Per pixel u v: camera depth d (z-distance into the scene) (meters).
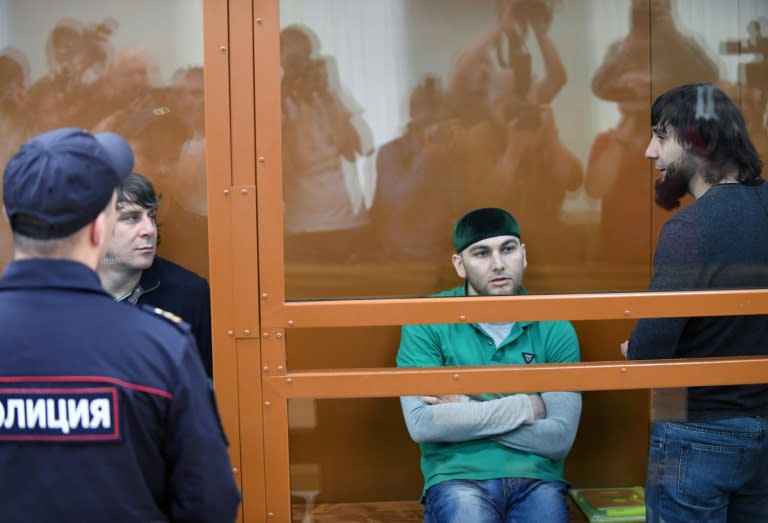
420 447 2.27
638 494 2.31
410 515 2.27
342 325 2.18
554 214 2.21
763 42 2.21
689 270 2.25
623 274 2.23
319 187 2.17
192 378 1.43
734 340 2.28
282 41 2.13
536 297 2.21
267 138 2.14
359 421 2.25
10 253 2.37
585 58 2.18
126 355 1.39
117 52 2.36
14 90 2.34
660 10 2.19
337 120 2.16
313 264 2.18
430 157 2.18
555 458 2.28
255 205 2.16
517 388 2.21
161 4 2.36
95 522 1.36
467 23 2.16
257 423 2.20
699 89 2.21
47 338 1.39
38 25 2.33
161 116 2.40
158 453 1.41
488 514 2.24
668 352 2.26
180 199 2.44
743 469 2.32
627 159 2.21
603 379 2.22
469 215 2.20
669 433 2.29
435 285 2.21
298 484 2.26
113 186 1.46
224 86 2.13
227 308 2.17
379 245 2.19
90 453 1.36
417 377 2.19
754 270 2.26
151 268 2.46
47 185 1.38
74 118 2.37
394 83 2.16
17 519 1.36
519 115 2.19
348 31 2.15
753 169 2.24
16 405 1.37
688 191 2.23
